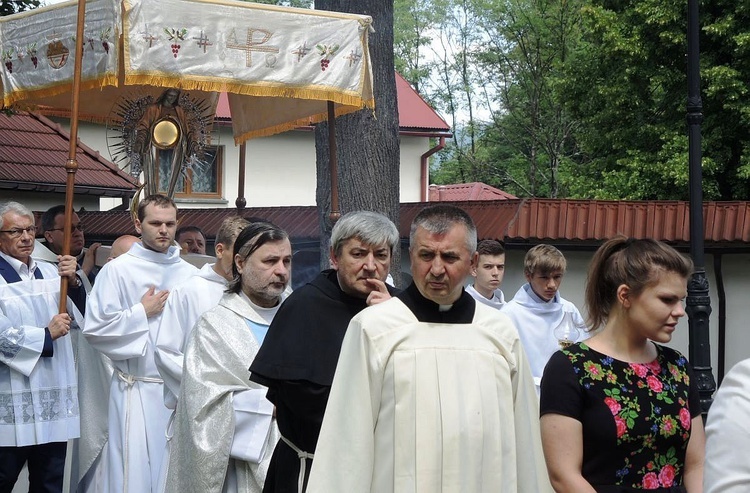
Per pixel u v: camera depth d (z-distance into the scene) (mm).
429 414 2953
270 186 22328
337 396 3010
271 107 8125
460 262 3031
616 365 3207
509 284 12039
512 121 38812
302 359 3637
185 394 4332
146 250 6082
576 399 3162
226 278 5355
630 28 20906
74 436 5969
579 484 3080
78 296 6289
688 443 3234
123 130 7508
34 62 6348
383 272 3756
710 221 12359
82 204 16719
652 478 3143
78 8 5750
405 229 12133
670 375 3236
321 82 6309
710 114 20156
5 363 5680
